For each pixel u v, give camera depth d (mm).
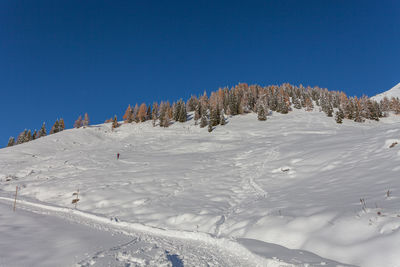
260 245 6285
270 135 46344
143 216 10992
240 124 65375
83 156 34969
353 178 10078
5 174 26781
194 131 61594
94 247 6305
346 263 4621
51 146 46781
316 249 5488
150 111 89125
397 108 75938
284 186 12789
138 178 19328
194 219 9719
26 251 5750
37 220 9836
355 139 19328
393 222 5102
